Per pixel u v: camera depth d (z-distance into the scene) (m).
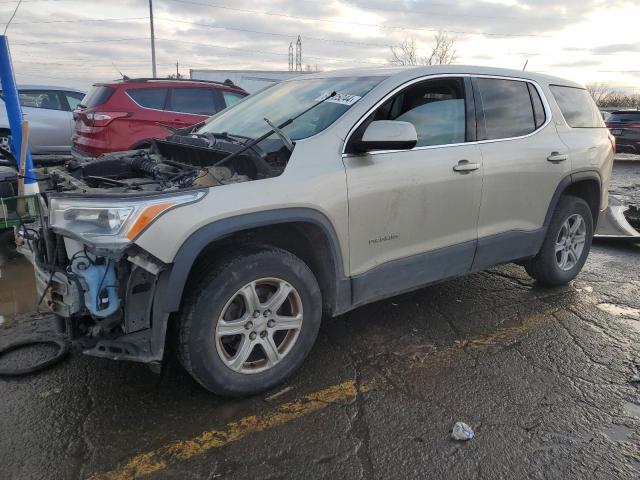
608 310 4.58
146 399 3.11
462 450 2.72
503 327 4.18
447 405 3.11
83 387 3.22
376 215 3.41
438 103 3.88
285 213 3.00
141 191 2.85
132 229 2.60
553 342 3.94
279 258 3.05
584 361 3.67
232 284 2.89
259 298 3.11
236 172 3.22
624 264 6.00
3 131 9.99
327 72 4.34
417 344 3.86
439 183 3.69
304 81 4.29
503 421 2.97
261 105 4.18
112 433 2.80
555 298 4.82
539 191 4.42
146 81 8.45
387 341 3.89
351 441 2.77
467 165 3.84
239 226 2.85
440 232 3.81
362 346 3.81
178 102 8.65
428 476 2.54
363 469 2.58
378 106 3.50
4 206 4.38
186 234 2.69
